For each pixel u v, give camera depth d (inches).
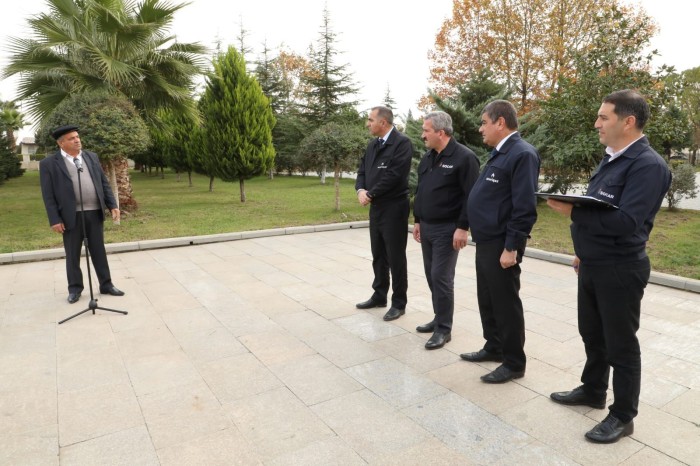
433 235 127.5
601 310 85.0
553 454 82.7
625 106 77.9
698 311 157.6
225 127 473.4
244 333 142.2
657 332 139.5
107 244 257.6
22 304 171.0
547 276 207.0
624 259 81.0
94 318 155.9
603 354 93.0
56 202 169.5
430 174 126.5
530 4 580.4
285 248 271.7
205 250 266.2
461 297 177.5
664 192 79.7
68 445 87.1
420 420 94.1
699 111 1121.4
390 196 146.5
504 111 101.7
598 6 548.4
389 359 123.3
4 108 1015.0
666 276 187.3
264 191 644.7
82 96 326.3
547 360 121.4
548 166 381.4
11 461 82.5
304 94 926.4
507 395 103.8
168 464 81.5
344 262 236.2
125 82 366.3
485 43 628.7
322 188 698.2
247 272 216.4
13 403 102.4
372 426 92.3
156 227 333.1
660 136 313.7
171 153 711.7
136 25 335.0
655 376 111.9
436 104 382.9
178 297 178.4
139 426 93.2
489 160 105.9
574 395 98.5
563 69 557.0
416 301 172.7
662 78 314.5
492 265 105.0
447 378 112.3
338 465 80.5
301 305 168.6
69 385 110.4
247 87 476.4
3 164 749.3
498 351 119.7
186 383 111.0
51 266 229.8
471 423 93.0
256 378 113.2
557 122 346.6
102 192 177.8
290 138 869.2
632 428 87.9
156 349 130.9
